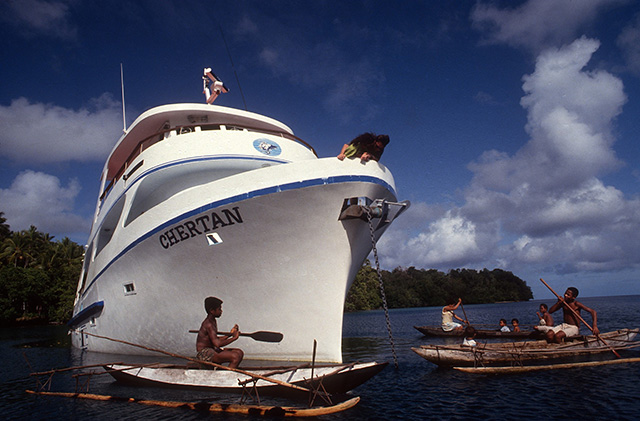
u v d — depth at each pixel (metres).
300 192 8.62
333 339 9.21
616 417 5.73
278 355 9.79
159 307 10.77
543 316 13.68
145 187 11.59
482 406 6.46
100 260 13.20
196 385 7.54
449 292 99.25
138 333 11.84
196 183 11.62
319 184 8.60
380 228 10.81
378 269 8.77
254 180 8.90
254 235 9.10
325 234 8.98
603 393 6.91
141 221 10.50
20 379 10.48
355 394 7.40
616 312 36.00
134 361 11.83
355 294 70.31
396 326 28.55
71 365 12.43
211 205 9.13
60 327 43.94
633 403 6.29
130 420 5.97
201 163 10.95
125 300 11.78
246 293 9.60
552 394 7.00
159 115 12.67
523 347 10.53
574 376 8.24
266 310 9.60
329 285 9.22
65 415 6.54
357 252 9.69
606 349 10.17
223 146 11.23
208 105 12.66
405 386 7.98
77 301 18.88
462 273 112.12
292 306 9.43
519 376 8.54
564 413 6.00
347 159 8.88
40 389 8.91
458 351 9.67
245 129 12.83
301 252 9.11
